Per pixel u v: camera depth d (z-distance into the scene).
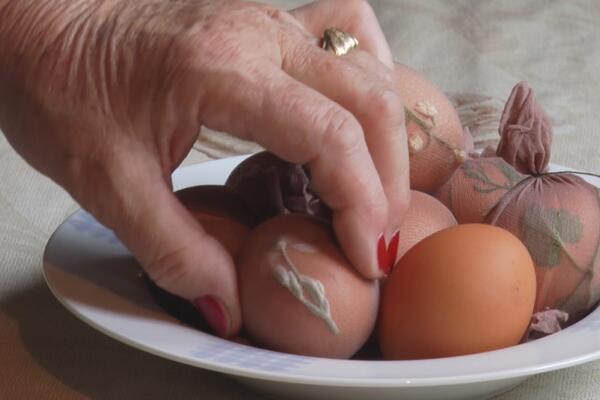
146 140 0.52
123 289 0.55
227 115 0.50
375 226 0.51
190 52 0.51
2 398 0.54
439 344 0.52
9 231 0.68
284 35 0.52
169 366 0.56
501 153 0.61
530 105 0.61
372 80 0.52
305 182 0.58
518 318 0.53
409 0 1.11
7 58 0.53
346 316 0.52
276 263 0.52
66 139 0.52
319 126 0.50
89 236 0.59
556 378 0.55
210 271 0.52
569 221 0.57
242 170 0.59
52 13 0.53
